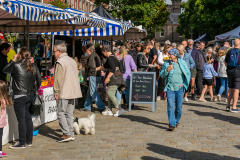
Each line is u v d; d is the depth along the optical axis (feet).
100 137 20.40
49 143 19.13
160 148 17.85
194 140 19.61
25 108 18.28
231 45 58.59
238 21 90.38
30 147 18.29
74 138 19.53
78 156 16.47
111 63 26.27
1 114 16.25
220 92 34.78
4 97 16.17
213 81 43.34
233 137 20.39
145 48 34.06
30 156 16.57
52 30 32.19
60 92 19.20
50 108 25.02
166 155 16.55
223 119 26.13
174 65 22.07
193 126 23.52
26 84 17.83
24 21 28.43
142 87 29.76
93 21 23.57
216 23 98.17
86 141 19.48
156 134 21.11
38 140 19.86
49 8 20.89
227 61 29.32
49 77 26.40
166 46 33.99
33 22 28.71
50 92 24.93
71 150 17.60
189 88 41.19
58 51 19.72
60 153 17.06
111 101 27.81
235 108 29.25
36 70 18.67
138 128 22.88
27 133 18.43
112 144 18.72
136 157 16.21
